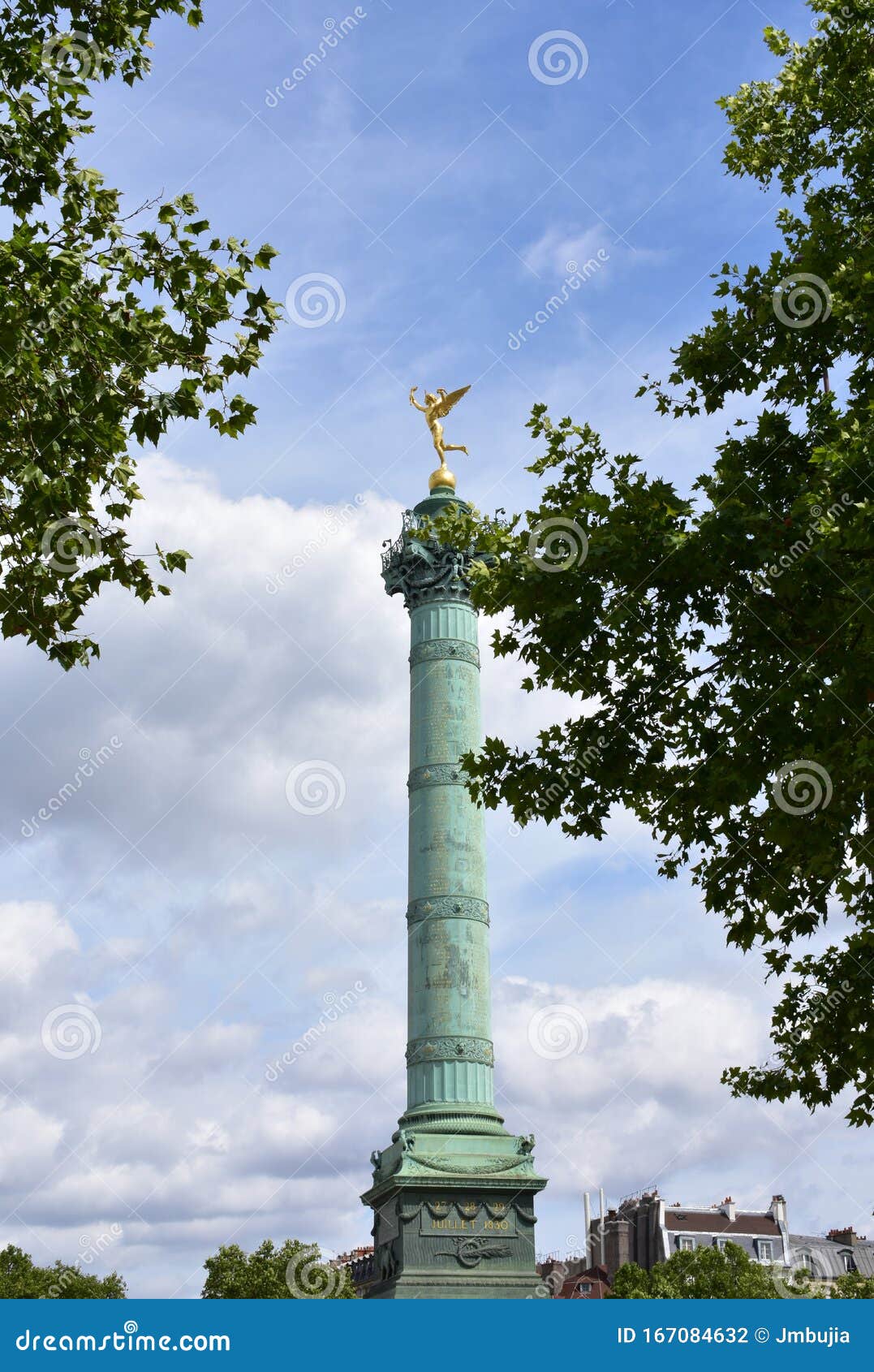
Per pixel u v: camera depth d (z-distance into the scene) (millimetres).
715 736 22312
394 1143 58969
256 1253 91875
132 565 22812
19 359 20422
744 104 27891
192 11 21719
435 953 61094
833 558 20297
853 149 25703
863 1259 129125
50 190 20859
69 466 22156
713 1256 86062
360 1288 64125
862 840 21438
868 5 25938
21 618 22547
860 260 23422
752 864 23016
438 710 65375
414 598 68188
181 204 21484
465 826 63344
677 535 21312
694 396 25266
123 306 20938
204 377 21750
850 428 21250
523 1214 57219
